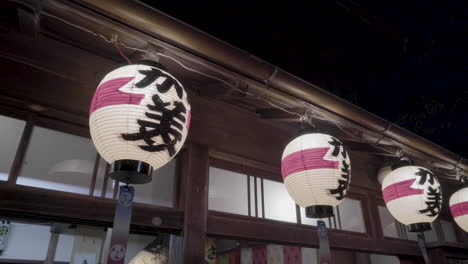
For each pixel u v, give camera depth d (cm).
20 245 798
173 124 288
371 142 665
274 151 585
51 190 358
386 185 579
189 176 455
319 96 532
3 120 394
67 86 403
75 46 424
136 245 562
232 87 481
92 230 662
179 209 439
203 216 445
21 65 380
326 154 420
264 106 573
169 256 403
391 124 638
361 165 740
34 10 339
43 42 401
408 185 545
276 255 1203
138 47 396
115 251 291
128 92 279
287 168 443
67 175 407
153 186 465
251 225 496
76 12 349
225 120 538
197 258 414
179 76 496
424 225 538
